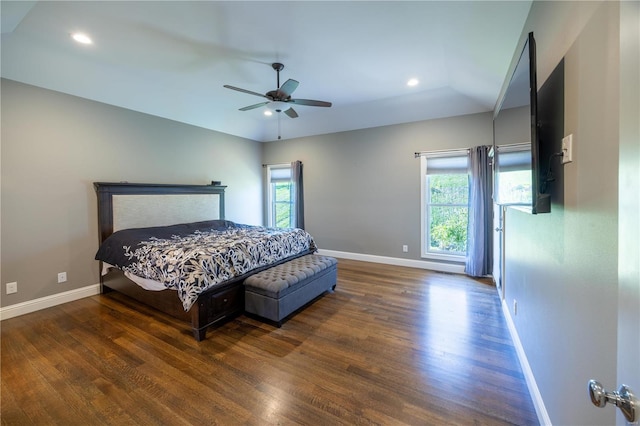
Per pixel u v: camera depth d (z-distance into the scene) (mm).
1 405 1778
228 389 1907
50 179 3322
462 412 1694
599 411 980
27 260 3150
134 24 2469
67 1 2162
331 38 2676
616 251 886
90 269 3662
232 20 2398
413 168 4852
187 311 2600
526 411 1700
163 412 1713
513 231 2541
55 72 3189
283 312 2791
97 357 2271
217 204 5332
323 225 5863
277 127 5895
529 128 1488
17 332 2686
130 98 3961
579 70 1161
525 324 2059
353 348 2393
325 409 1728
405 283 4047
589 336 1069
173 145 4727
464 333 2619
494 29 2346
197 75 3566
